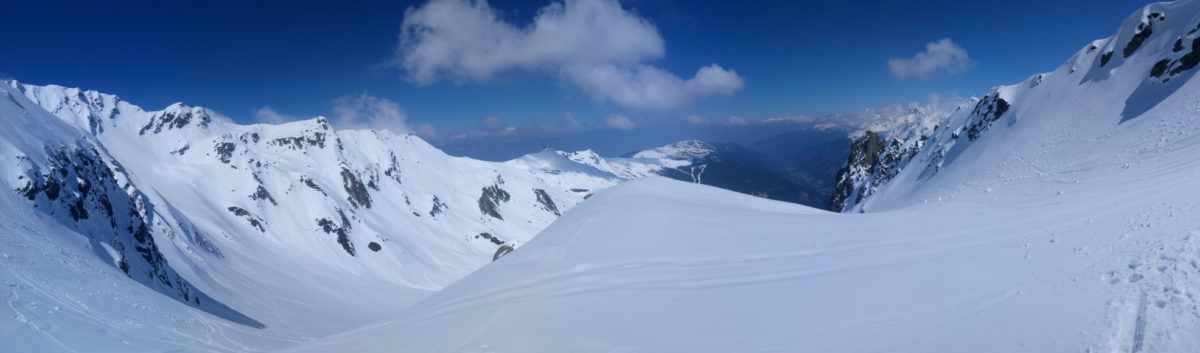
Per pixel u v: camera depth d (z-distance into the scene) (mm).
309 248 192500
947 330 12102
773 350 12906
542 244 31688
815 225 28547
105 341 17969
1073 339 10203
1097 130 49906
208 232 160875
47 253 27750
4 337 15031
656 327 15680
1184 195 18094
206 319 28766
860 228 26688
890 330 12852
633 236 29172
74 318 19047
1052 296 12336
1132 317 10305
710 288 19016
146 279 52188
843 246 23203
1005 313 12078
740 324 15055
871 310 14391
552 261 26984
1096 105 54938
